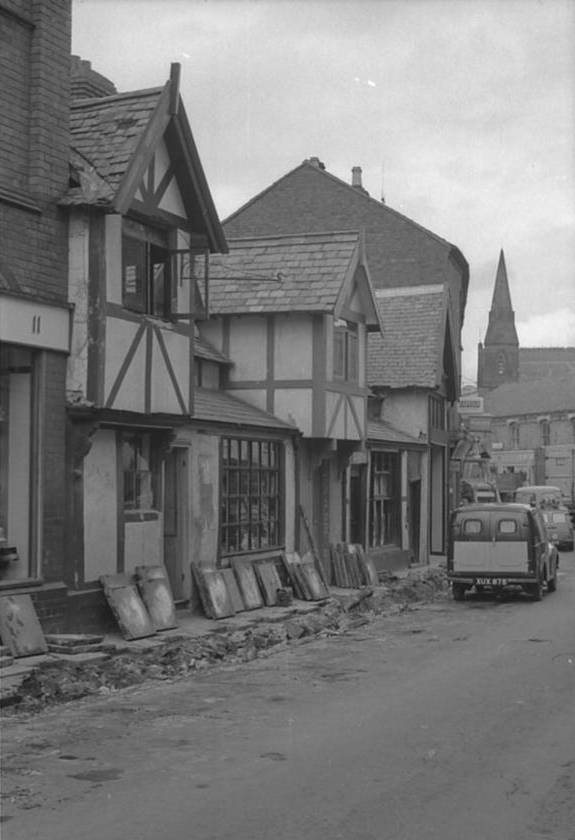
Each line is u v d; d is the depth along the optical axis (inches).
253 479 746.8
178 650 510.6
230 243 855.7
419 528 1154.0
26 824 250.4
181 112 560.4
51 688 408.2
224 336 826.2
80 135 539.5
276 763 311.6
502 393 4124.0
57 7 512.4
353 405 865.5
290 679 466.0
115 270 530.9
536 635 628.4
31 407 499.5
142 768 304.5
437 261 1517.0
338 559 858.1
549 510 1745.8
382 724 369.1
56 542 508.7
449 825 251.9
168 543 644.1
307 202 1581.0
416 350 1162.6
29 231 492.4
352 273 823.1
